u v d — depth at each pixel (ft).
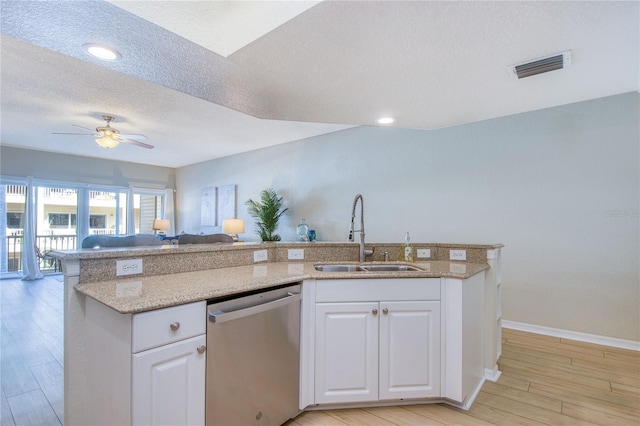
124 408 3.92
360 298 6.33
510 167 11.51
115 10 4.37
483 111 8.36
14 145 19.52
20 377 7.73
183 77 6.34
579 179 10.28
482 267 7.49
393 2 4.24
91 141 18.43
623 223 9.64
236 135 17.15
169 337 4.13
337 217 16.52
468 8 4.42
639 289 9.42
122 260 5.59
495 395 7.04
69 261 4.95
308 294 6.21
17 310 13.30
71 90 11.03
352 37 5.02
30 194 20.12
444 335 6.55
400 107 7.98
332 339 6.25
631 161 9.53
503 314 11.57
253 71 6.10
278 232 19.17
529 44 5.37
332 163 16.72
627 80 7.60
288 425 5.92
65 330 4.89
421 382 6.48
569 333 10.39
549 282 10.74
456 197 12.72
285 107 7.96
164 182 26.63
